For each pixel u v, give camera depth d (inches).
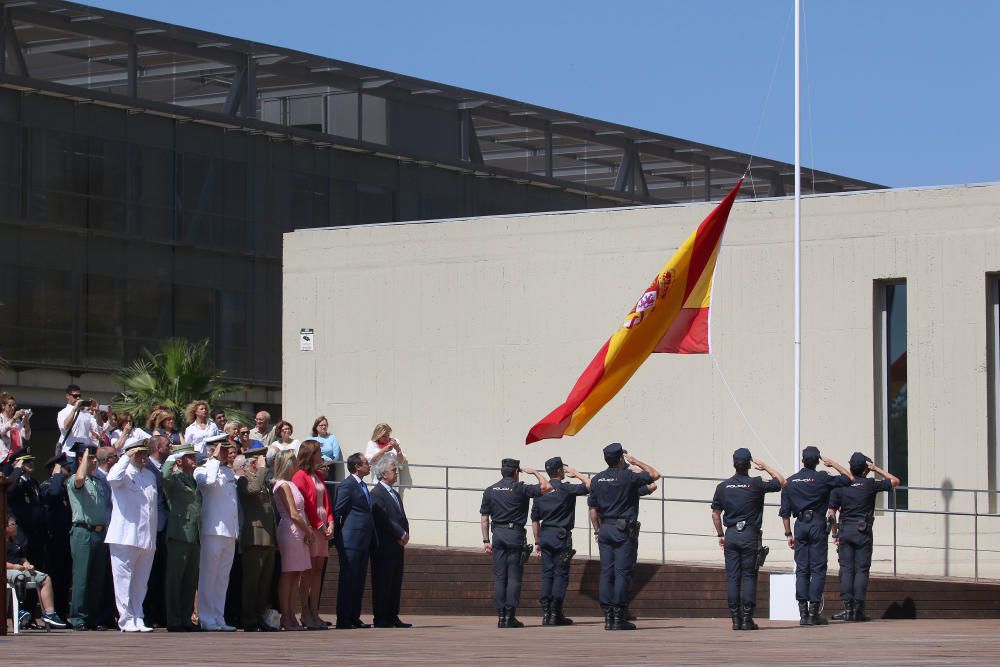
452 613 892.0
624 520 726.5
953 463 939.3
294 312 1132.5
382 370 1099.9
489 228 1075.3
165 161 1611.7
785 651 538.6
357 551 737.0
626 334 864.3
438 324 1085.1
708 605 870.4
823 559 759.1
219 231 1648.6
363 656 506.9
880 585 852.6
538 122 1942.7
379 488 753.6
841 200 977.5
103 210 1562.5
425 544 1059.3
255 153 1680.6
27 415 837.8
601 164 2042.3
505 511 756.0
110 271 1566.2
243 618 698.2
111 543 667.4
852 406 967.0
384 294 1103.6
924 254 952.9
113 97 1560.0
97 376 1555.1
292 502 708.7
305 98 1775.3
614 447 733.3
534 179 1913.1
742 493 721.6
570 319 1047.6
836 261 976.9
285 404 1130.0
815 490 758.5
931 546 940.0
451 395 1077.8
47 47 1601.9
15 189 1501.0
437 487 1001.5
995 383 940.6
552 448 1046.4
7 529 681.6
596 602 883.4
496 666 455.5
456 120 1870.1
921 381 950.4
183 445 683.4
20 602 674.2
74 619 677.9
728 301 1003.3
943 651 535.2
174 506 681.0
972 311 939.3
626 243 1035.3
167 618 681.0
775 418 986.1
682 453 1009.5
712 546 995.9
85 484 681.0
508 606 751.1
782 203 992.9
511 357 1061.8
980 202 940.6
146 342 1588.3
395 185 1793.8
